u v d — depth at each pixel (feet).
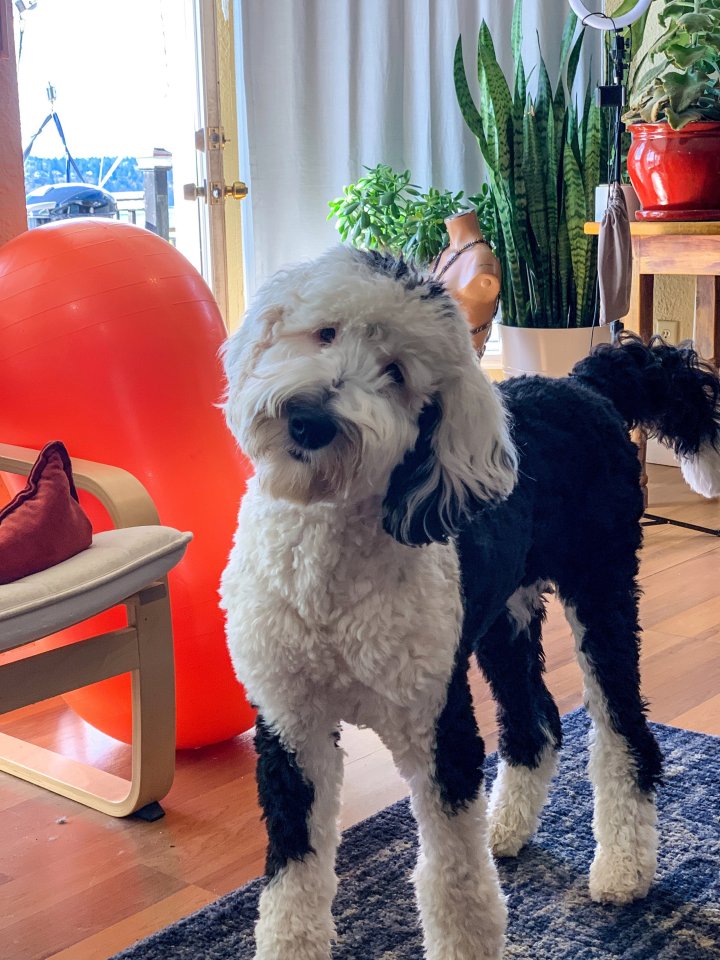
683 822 6.65
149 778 6.89
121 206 14.57
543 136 14.40
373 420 4.17
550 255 14.48
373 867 6.23
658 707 8.32
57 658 6.34
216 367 7.79
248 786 7.45
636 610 6.14
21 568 6.05
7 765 7.71
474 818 4.75
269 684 4.67
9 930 5.83
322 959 4.72
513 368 14.78
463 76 14.44
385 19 15.47
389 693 4.58
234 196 13.33
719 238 11.54
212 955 5.49
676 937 5.57
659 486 14.80
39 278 7.49
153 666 6.79
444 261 12.53
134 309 7.50
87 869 6.43
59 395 7.36
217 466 7.69
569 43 14.61
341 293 4.31
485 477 4.53
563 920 5.73
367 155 15.81
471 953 4.78
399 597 4.49
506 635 6.35
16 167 9.07
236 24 14.66
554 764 6.55
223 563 7.61
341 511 4.39
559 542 5.73
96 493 6.85
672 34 12.39
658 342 6.78
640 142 12.21
